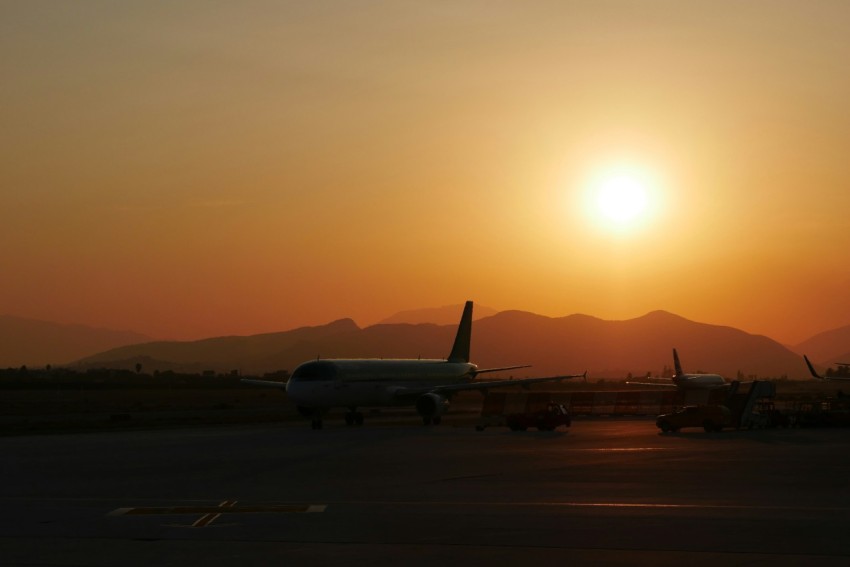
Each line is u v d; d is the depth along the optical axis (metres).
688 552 21.17
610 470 39.41
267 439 62.38
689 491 31.98
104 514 27.61
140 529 24.72
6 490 34.12
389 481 35.94
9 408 133.75
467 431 70.56
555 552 21.23
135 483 36.19
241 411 120.25
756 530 23.92
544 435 64.50
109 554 21.28
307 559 20.59
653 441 57.69
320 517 26.58
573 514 26.77
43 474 40.03
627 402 103.44
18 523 25.95
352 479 36.81
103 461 46.38
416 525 24.98
